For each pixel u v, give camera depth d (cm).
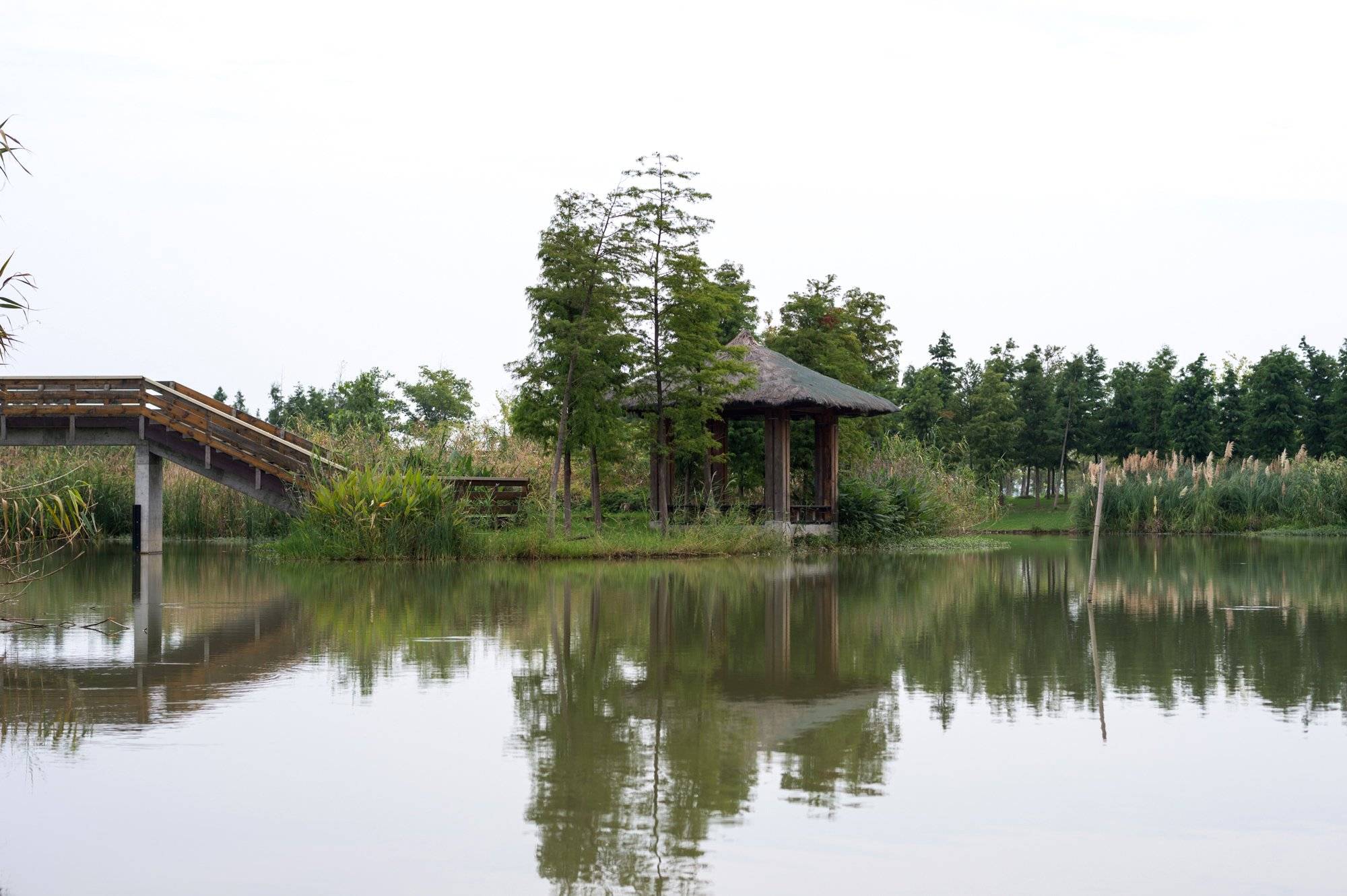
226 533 3609
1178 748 792
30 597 1773
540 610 1609
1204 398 6869
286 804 664
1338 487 4531
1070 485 7094
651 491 3350
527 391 2961
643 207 2958
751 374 3091
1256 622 1498
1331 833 611
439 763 752
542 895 527
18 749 784
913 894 527
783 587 2017
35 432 2866
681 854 580
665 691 1002
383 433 3444
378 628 1406
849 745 800
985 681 1052
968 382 8194
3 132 848
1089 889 532
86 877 551
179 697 966
